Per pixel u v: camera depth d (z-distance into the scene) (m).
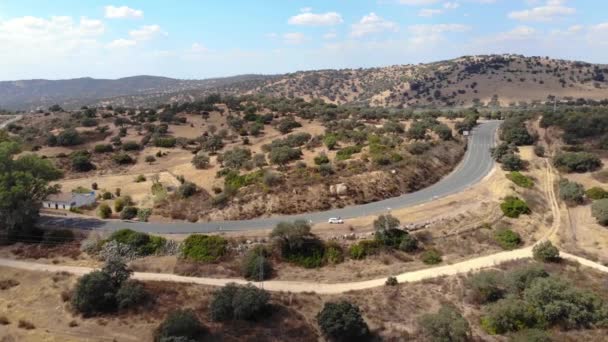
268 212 60.06
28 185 55.34
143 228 56.44
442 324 35.22
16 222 52.56
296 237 48.62
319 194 63.09
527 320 37.12
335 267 47.91
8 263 48.72
